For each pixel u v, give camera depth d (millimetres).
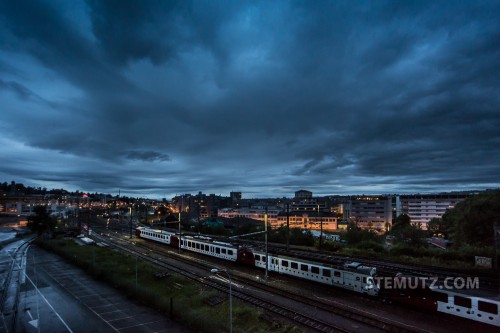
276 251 47188
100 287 34281
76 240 72812
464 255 40250
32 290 33469
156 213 168000
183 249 56875
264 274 38188
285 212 145750
